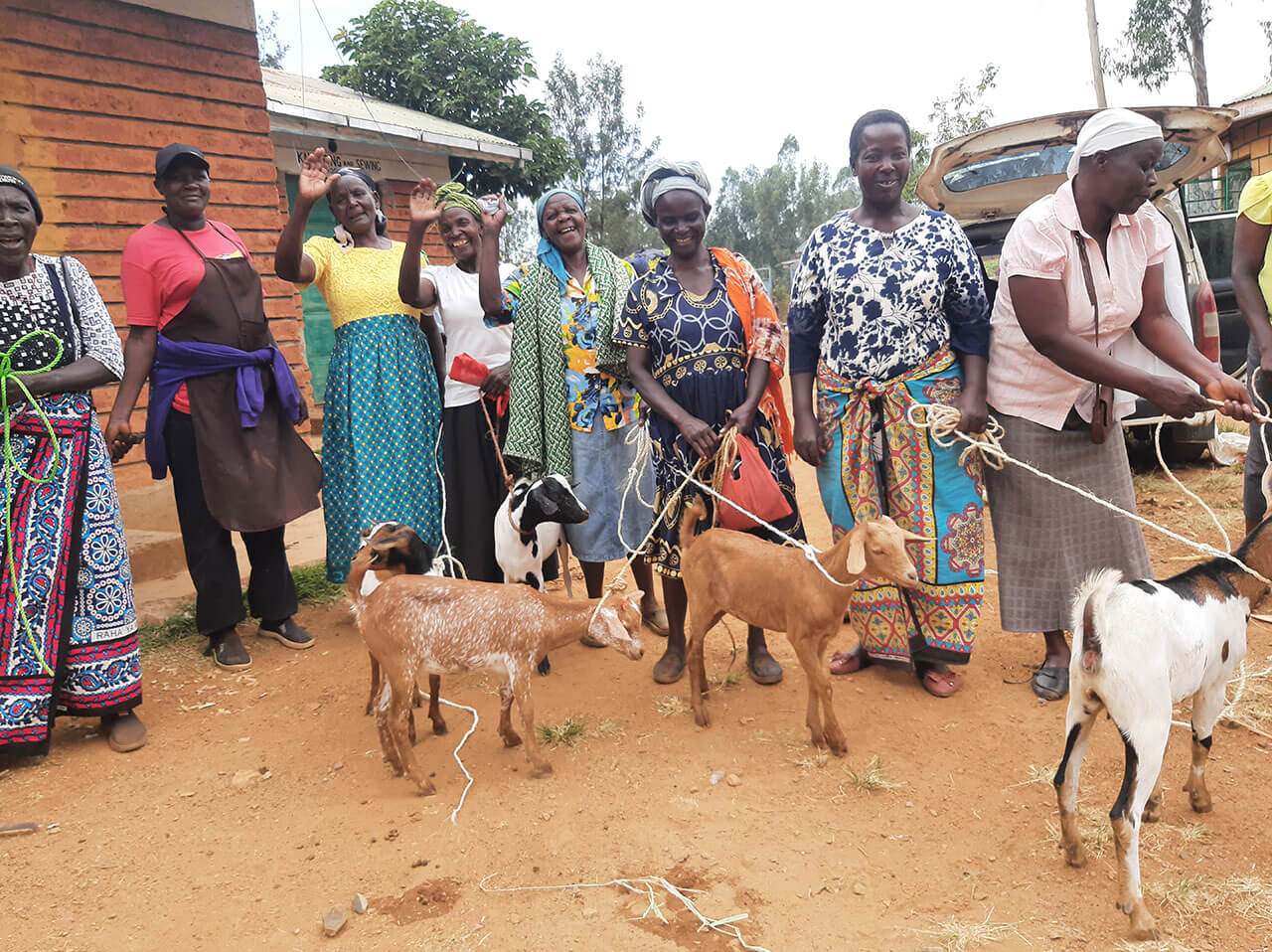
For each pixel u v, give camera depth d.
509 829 3.57
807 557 3.95
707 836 3.46
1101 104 21.27
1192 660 2.97
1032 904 3.02
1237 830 3.36
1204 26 27.86
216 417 5.10
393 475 5.50
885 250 4.34
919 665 4.80
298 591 6.81
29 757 4.36
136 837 3.66
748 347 4.61
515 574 5.12
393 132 13.70
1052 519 4.50
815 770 3.94
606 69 38.00
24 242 4.19
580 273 5.25
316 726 4.61
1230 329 9.82
